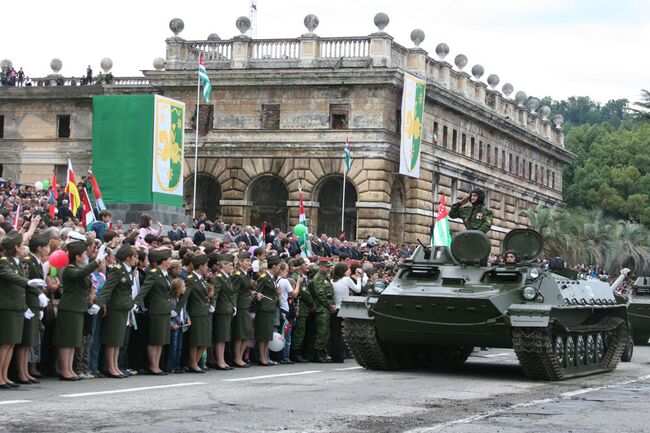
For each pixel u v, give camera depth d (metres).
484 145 70.44
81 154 64.94
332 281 25.38
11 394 15.88
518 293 21.17
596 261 74.25
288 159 59.56
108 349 19.27
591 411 15.72
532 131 80.00
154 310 20.00
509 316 20.62
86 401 15.18
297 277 24.75
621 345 24.92
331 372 21.62
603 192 99.31
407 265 22.55
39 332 18.28
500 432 13.23
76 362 18.91
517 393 18.25
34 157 65.94
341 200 61.44
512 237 22.94
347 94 58.44
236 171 60.47
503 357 28.58
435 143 61.84
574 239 73.44
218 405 15.09
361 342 22.08
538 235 22.73
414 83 54.50
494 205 72.31
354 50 58.78
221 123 60.75
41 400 15.17
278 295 23.67
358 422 13.74
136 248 19.98
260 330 23.19
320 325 24.69
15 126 66.44
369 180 57.81
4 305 16.80
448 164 63.69
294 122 59.44
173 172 42.69
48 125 65.81
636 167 101.94
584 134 113.38
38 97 65.38
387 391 17.77
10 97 65.94
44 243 18.33
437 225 34.94
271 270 23.83
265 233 38.25
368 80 57.56
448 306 20.97
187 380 18.91
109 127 41.81
